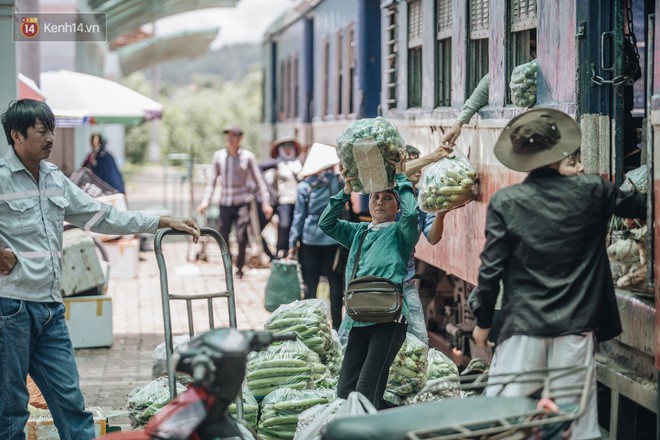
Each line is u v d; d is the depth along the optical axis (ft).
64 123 50.88
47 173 20.43
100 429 22.67
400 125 37.70
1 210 19.72
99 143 62.23
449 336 33.47
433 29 32.86
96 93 59.16
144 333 39.65
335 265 37.27
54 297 20.35
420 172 28.86
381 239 22.04
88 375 32.53
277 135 84.38
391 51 39.83
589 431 16.62
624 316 20.47
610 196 16.99
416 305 25.32
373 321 21.11
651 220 18.79
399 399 23.62
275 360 23.88
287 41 77.92
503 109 25.46
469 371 26.12
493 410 14.57
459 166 26.58
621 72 21.63
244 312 44.29
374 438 14.10
